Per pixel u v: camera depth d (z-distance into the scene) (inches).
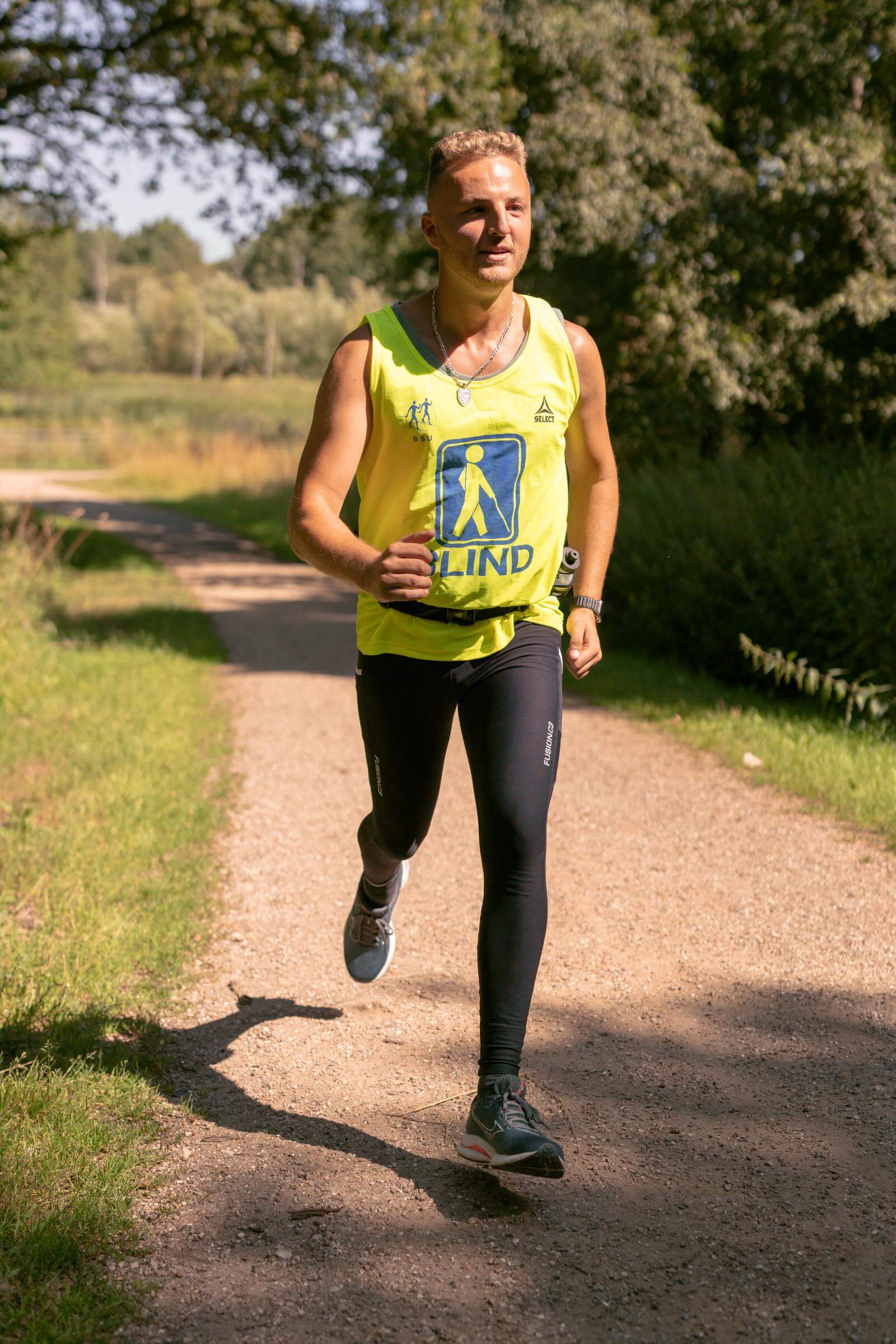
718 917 161.2
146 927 151.5
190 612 483.8
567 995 136.1
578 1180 97.0
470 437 93.8
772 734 263.0
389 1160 100.2
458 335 95.0
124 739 252.2
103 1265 84.6
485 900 96.9
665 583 374.3
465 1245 87.7
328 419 94.2
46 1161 94.8
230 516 984.9
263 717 298.2
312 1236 88.8
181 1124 106.3
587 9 494.0
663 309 484.7
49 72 619.2
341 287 4965.6
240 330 4478.3
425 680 98.9
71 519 877.8
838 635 306.2
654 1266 85.0
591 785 233.1
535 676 98.3
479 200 90.2
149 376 4092.0
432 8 567.8
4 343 2952.8
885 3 458.3
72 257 3125.0
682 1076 115.7
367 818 114.5
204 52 616.7
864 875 176.2
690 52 527.2
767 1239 88.2
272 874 181.9
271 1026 128.1
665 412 513.3
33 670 313.6
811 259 501.0
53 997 128.9
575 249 504.1
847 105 496.1
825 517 324.8
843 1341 76.5
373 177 650.8
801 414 516.4
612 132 478.6
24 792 213.6
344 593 585.9
